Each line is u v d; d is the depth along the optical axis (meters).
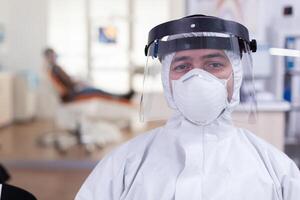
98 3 5.12
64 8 5.09
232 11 2.01
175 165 0.74
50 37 5.07
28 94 4.78
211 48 0.73
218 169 0.72
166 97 0.80
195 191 0.70
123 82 5.14
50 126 4.43
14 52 5.00
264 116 1.86
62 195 2.23
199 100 0.70
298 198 0.73
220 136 0.75
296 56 2.00
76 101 3.01
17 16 4.97
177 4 2.16
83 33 5.12
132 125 4.19
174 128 0.78
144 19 5.13
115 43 5.02
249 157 0.75
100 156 2.95
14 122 4.75
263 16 2.05
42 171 2.71
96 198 0.79
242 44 0.78
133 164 0.79
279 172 0.76
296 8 2.10
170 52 0.76
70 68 5.15
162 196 0.71
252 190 0.71
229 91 0.75
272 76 2.08
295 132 2.13
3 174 1.24
